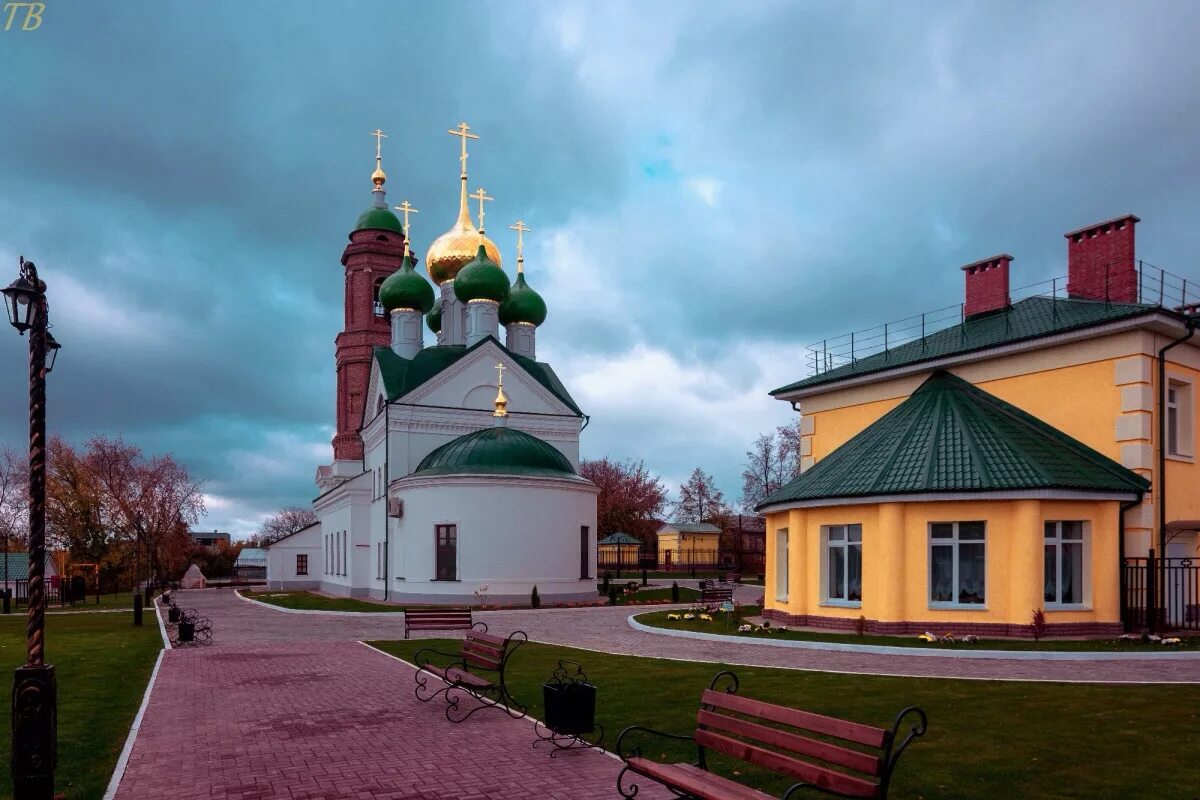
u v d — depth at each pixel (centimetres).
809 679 1373
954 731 1001
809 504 2147
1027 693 1223
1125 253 2319
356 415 5519
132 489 6550
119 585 6894
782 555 2406
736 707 725
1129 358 2011
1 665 1748
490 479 3391
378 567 3934
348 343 5581
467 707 1221
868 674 1417
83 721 1156
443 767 908
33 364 870
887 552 1947
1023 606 1822
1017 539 1841
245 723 1137
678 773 721
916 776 830
